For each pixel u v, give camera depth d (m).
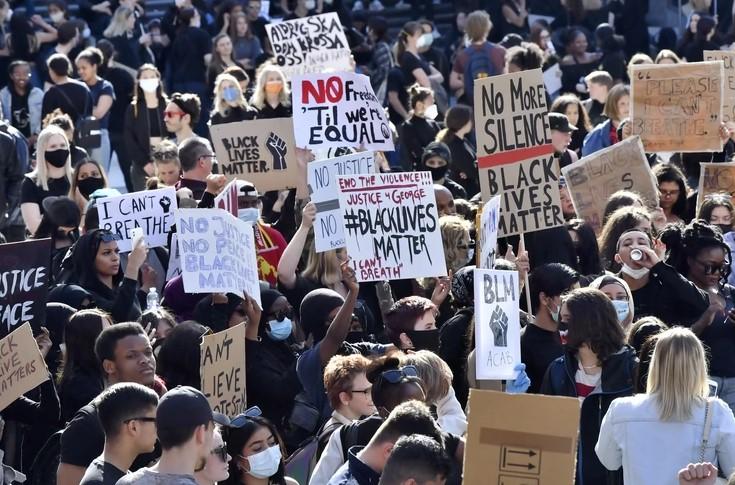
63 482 10.91
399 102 29.52
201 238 13.84
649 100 20.22
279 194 21.42
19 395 11.83
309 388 13.23
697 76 20.03
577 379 11.93
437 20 41.53
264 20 36.03
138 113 26.48
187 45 31.95
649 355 11.47
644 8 37.09
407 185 14.90
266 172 20.06
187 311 15.38
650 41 39.03
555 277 13.25
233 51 34.44
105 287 15.19
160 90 26.53
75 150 23.22
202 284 13.78
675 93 20.12
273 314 13.77
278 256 16.83
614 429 10.84
